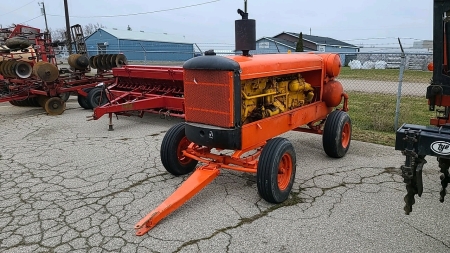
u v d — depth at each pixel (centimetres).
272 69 385
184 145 448
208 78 349
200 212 355
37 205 378
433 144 224
